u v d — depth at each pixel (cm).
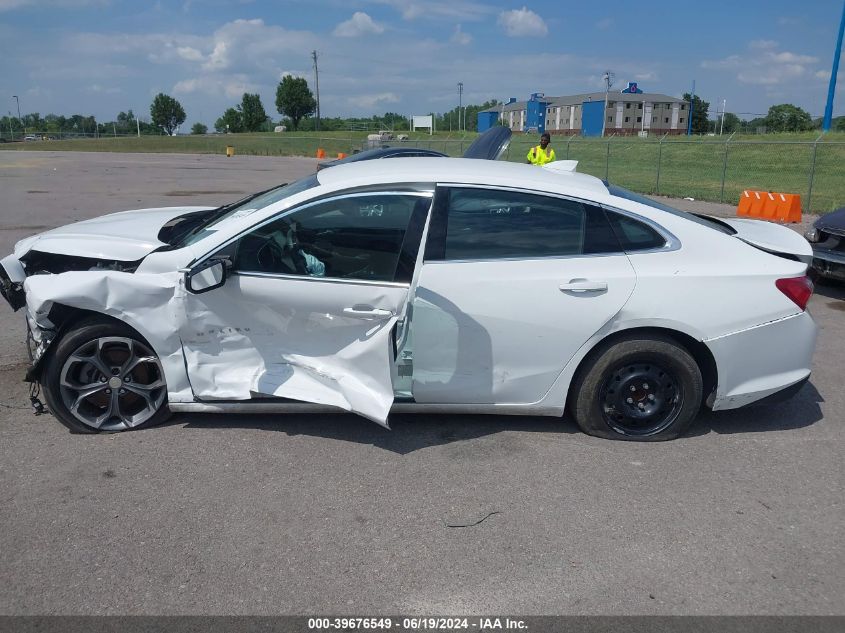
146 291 387
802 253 415
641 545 315
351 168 427
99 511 332
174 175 2736
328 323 392
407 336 385
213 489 353
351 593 280
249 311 394
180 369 401
